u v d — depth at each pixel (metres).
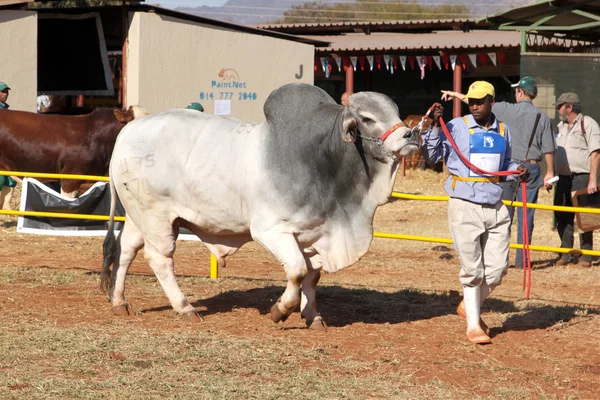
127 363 5.85
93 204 9.31
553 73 13.77
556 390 5.56
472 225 6.46
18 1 14.98
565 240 10.95
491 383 5.67
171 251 7.29
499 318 7.64
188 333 6.78
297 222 6.58
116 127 11.94
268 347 6.39
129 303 7.96
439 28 25.64
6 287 8.45
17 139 11.76
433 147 6.49
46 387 5.23
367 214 6.61
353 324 7.30
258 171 6.61
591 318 7.68
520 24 13.97
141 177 7.10
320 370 5.81
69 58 16.42
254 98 17.52
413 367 5.98
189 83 16.28
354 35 25.61
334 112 6.55
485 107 6.47
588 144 10.71
